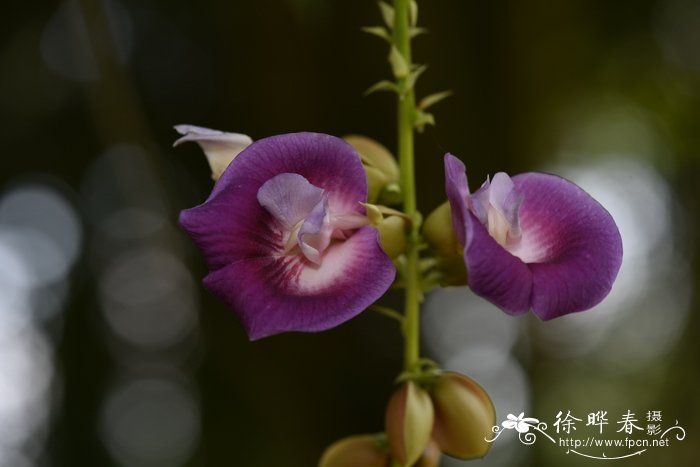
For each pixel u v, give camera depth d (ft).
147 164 1.64
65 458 2.10
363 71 1.83
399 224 1.02
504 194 1.00
